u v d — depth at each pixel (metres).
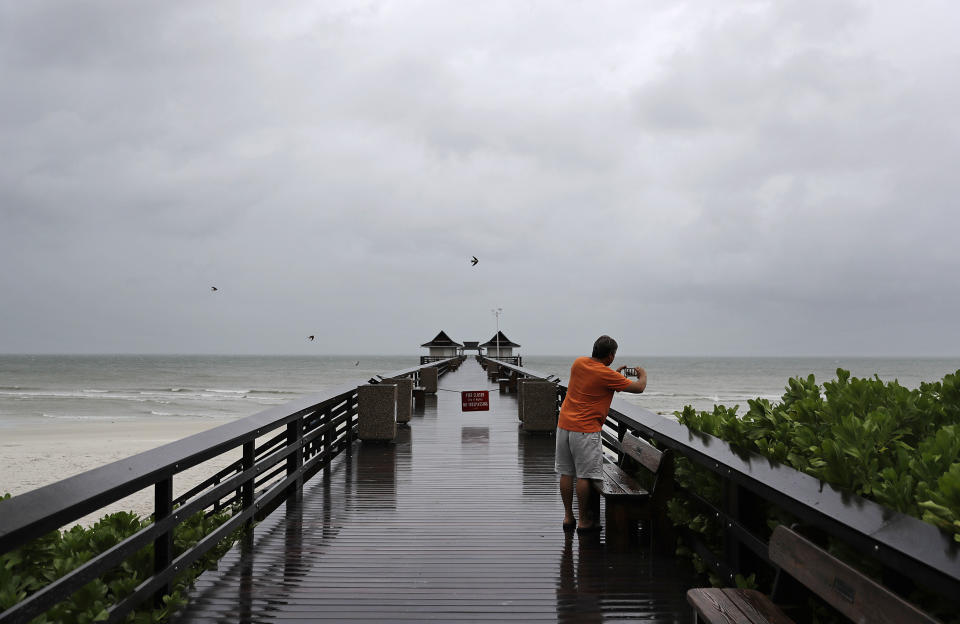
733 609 2.60
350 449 9.61
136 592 3.28
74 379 97.88
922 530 2.00
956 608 2.18
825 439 2.98
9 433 30.67
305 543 5.08
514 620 3.64
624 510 4.96
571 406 5.35
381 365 195.25
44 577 3.35
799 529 2.90
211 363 198.75
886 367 183.12
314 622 3.60
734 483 3.69
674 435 4.46
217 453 4.06
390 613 3.72
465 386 23.08
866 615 1.89
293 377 109.00
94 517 12.16
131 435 29.73
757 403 4.12
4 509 2.30
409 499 6.55
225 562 4.62
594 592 4.07
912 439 3.24
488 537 5.25
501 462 8.58
